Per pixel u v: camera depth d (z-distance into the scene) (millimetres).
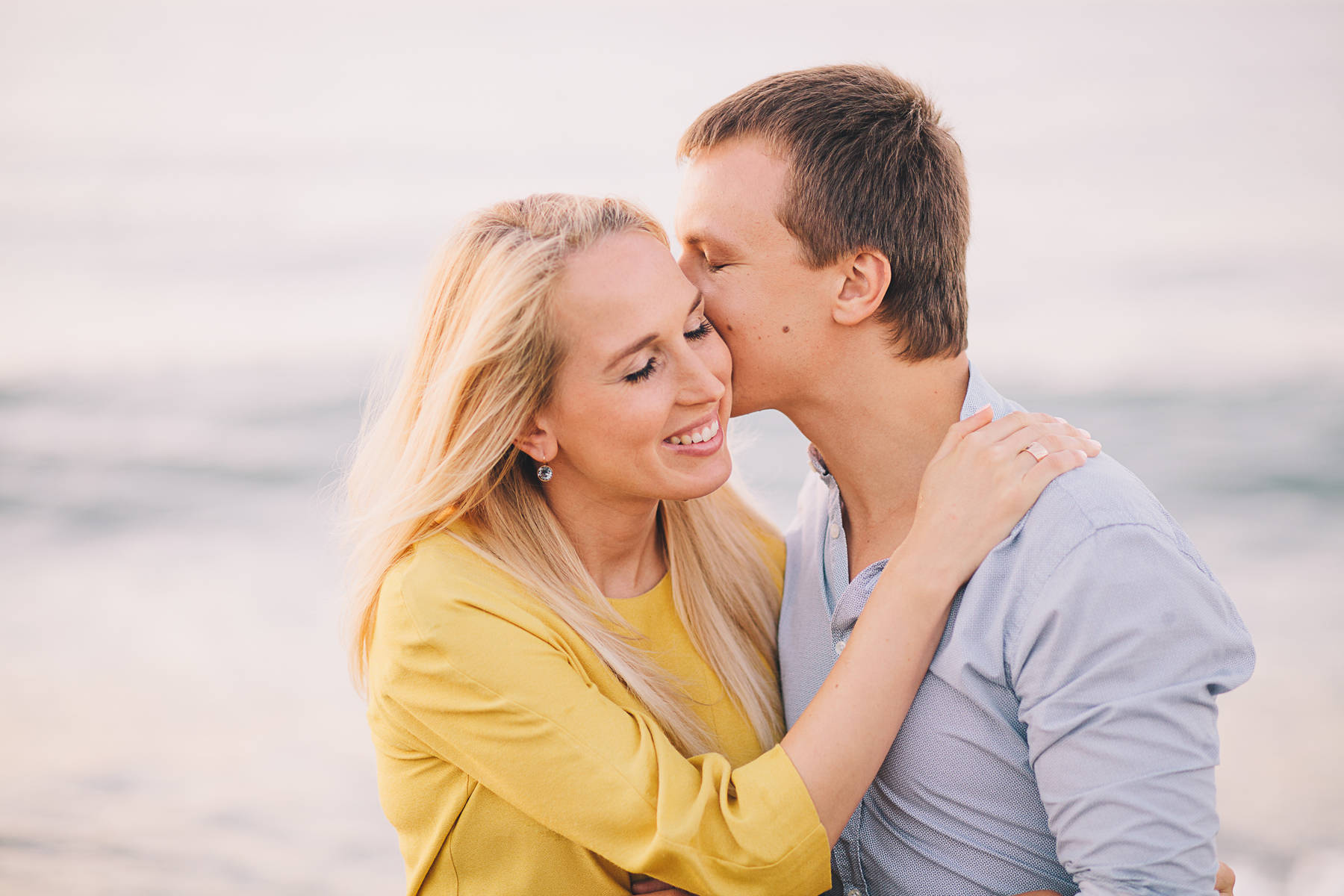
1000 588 1679
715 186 1812
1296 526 8469
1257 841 4988
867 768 1678
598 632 1859
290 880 4973
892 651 1683
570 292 1701
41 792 5742
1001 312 13711
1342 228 15523
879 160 1744
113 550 9438
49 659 7457
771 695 2096
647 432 1746
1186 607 1551
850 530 2008
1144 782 1533
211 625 7906
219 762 6051
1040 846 1729
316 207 20469
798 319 1799
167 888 4887
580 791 1659
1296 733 5750
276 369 13602
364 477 1988
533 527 1920
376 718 1869
